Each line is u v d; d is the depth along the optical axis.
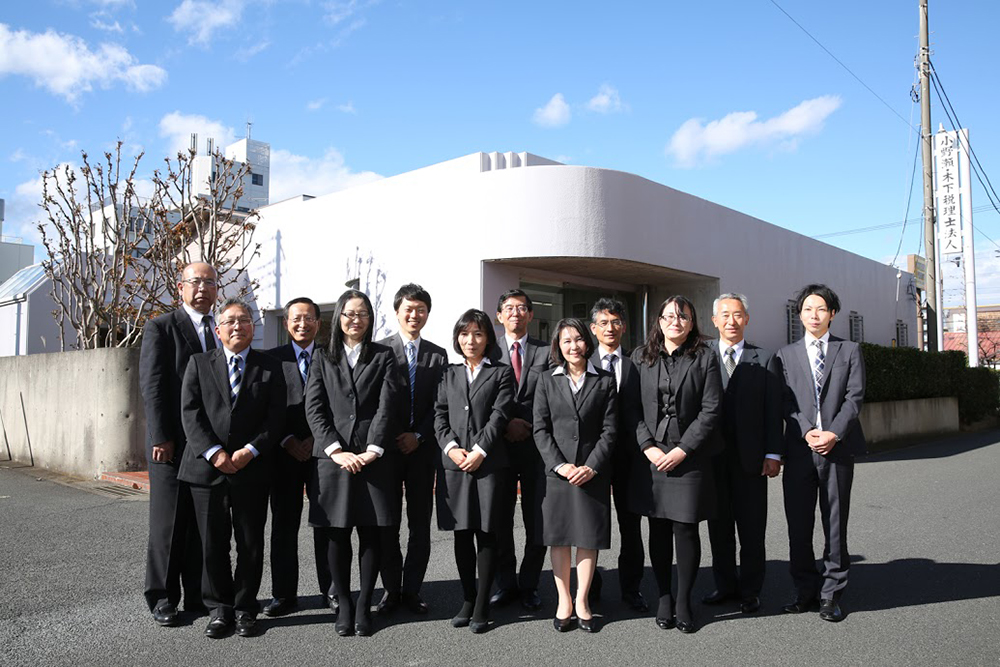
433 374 4.99
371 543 4.38
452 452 4.38
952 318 55.25
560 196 11.17
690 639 4.20
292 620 4.49
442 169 12.52
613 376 4.64
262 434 4.31
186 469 4.30
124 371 9.36
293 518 4.73
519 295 5.27
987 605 4.77
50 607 4.59
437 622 4.47
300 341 5.14
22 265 27.20
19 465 10.91
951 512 7.82
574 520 4.33
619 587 5.24
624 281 14.20
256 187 37.47
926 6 18.47
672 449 4.41
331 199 13.72
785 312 16.36
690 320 4.60
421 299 5.12
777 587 5.22
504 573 4.87
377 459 4.38
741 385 4.88
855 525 7.19
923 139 18.67
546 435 4.45
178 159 12.61
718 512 4.62
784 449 4.81
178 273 12.42
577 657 3.92
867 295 20.89
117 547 5.96
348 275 13.27
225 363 4.38
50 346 15.08
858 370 4.73
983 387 19.19
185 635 4.19
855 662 3.85
